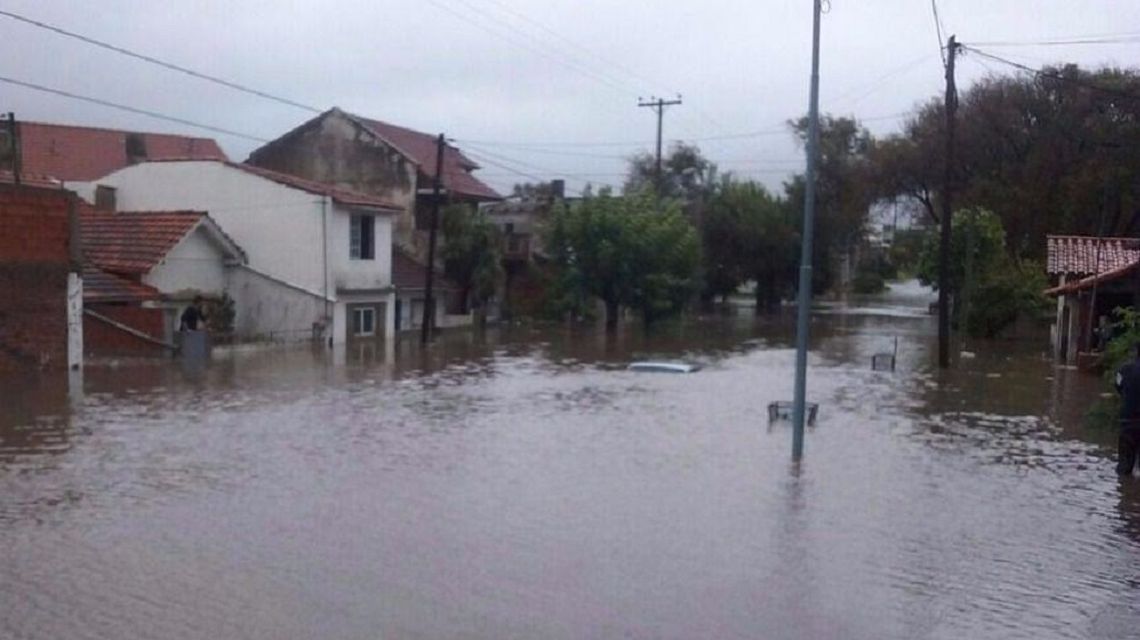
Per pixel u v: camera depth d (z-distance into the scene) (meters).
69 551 11.62
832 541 12.78
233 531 12.59
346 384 28.00
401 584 10.68
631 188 69.69
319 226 41.66
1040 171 57.66
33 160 55.59
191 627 9.33
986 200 58.16
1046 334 51.16
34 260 27.19
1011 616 10.16
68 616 9.55
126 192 43.38
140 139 59.88
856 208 71.50
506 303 58.84
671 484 15.90
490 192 60.06
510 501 14.53
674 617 9.91
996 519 14.10
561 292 56.03
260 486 15.14
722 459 18.06
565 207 57.00
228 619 9.54
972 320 48.03
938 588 10.98
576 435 20.34
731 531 13.16
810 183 18.12
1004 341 47.97
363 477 15.91
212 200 42.59
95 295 32.84
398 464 17.02
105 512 13.40
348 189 54.03
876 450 19.23
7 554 11.48
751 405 25.14
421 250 53.47
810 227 18.20
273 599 10.11
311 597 10.20
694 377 31.59
